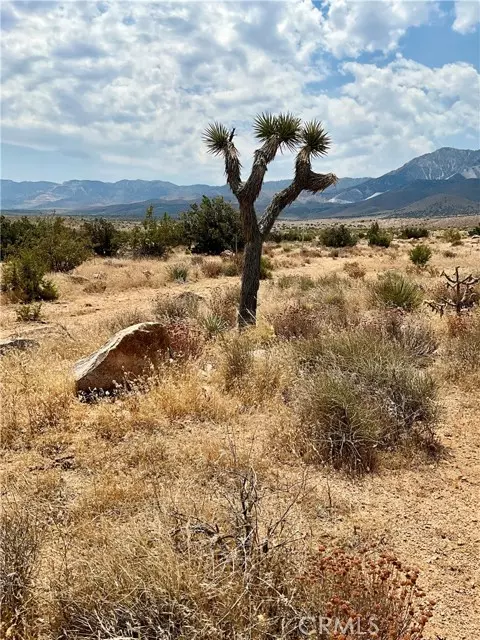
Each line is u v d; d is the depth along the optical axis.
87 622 2.46
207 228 30.52
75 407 5.64
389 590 2.61
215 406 5.70
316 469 4.52
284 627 2.37
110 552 2.80
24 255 15.62
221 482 4.18
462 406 5.91
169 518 3.25
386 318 8.65
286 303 12.08
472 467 4.58
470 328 8.23
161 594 2.46
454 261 24.25
